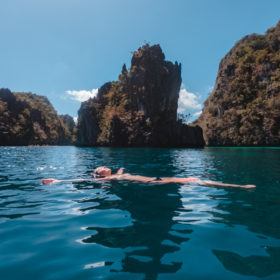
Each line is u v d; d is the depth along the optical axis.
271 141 83.25
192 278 3.67
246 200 8.06
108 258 4.29
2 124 123.81
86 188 9.96
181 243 4.89
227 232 5.45
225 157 28.58
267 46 109.44
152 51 83.12
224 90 113.44
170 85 82.56
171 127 78.44
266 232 5.44
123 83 93.00
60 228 5.71
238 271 3.86
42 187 10.34
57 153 42.25
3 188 10.23
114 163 21.00
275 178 12.53
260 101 89.44
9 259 4.28
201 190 9.41
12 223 6.06
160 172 14.98
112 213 6.79
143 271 3.87
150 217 6.46
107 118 89.56
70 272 3.85
